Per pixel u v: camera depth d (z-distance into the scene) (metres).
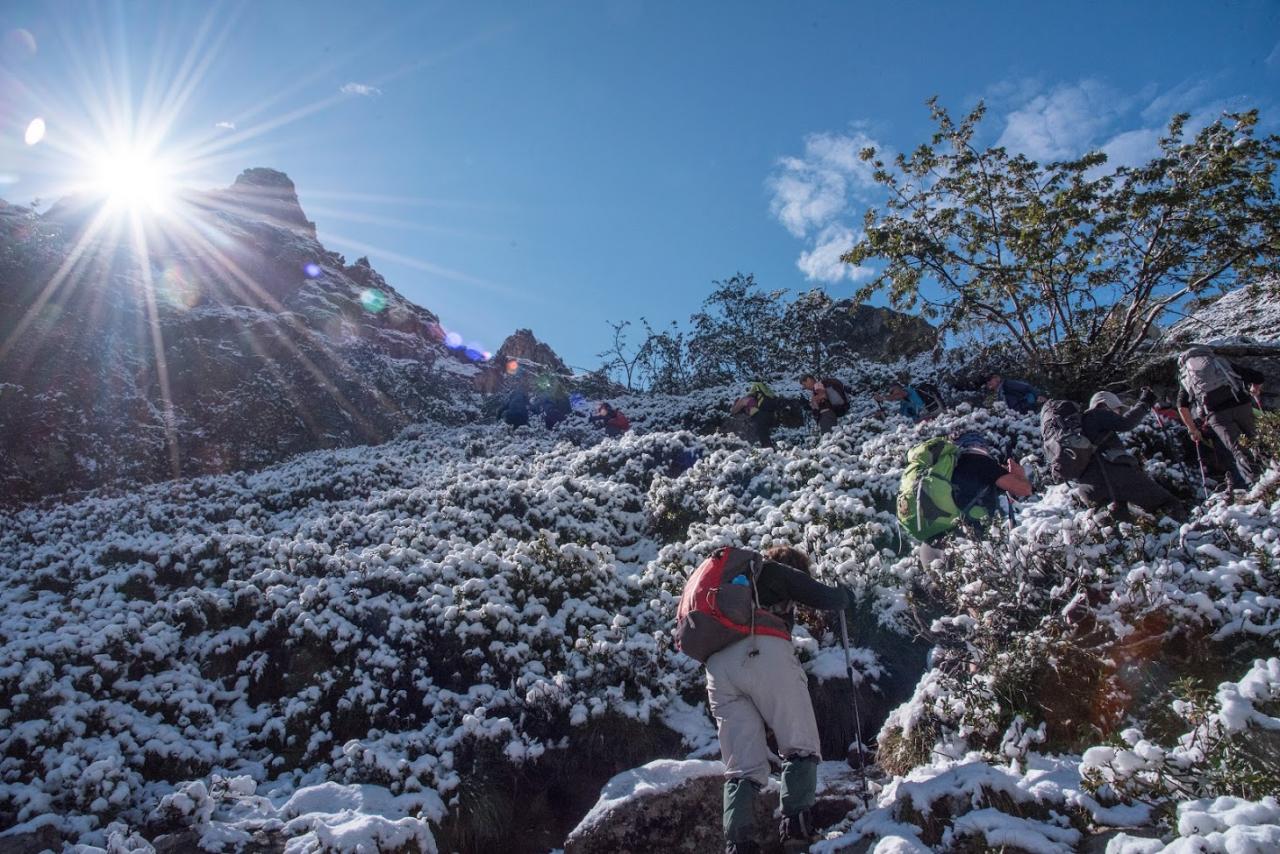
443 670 6.48
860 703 6.01
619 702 5.91
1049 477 9.02
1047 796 3.81
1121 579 4.92
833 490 8.70
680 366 22.44
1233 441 7.32
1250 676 3.65
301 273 25.55
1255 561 4.61
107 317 17.72
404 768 5.46
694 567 7.58
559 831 5.57
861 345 22.47
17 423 14.00
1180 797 3.53
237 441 16.41
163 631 6.93
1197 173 12.90
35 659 6.17
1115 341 13.33
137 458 14.90
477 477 11.93
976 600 5.29
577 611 7.05
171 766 5.67
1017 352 15.24
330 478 12.52
